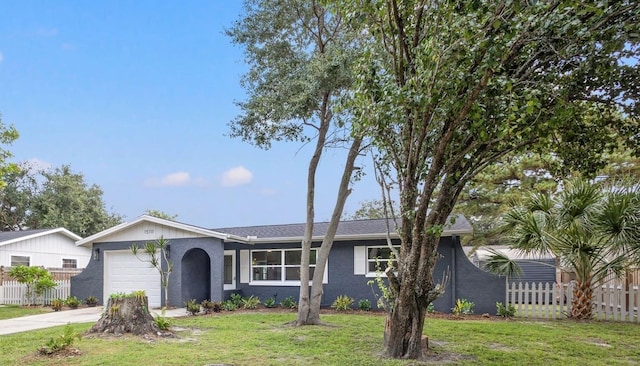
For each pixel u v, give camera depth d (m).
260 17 11.61
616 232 10.91
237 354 7.54
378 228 16.05
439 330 10.16
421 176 7.11
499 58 5.14
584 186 11.48
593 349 8.20
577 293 12.43
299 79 10.62
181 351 7.72
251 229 18.86
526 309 13.20
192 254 16.69
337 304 14.84
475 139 6.32
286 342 8.62
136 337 8.91
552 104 5.85
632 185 11.59
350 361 7.07
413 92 5.55
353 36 10.12
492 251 14.14
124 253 17.25
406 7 6.06
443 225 6.67
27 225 33.72
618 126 6.80
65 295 18.38
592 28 4.91
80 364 6.82
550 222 11.90
